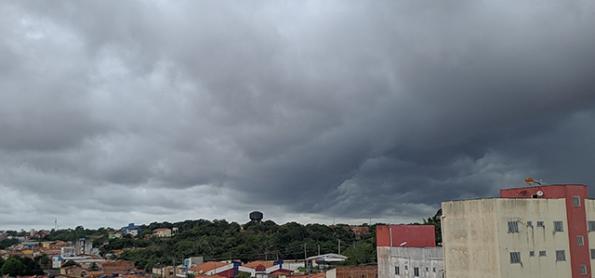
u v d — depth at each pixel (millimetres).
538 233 64938
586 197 68250
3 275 193125
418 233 89625
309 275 133250
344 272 106688
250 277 153375
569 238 66375
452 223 70000
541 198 66500
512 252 63438
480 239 65562
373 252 161750
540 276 64125
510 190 71375
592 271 66500
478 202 66125
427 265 79438
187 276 168375
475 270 66125
